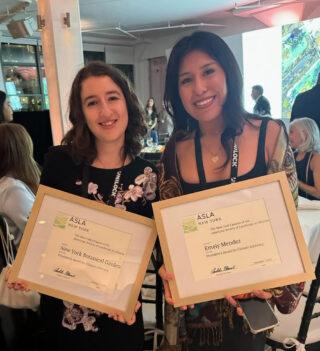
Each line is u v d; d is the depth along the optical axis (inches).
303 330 42.2
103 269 35.4
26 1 178.4
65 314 39.1
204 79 30.7
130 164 39.0
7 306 52.9
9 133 57.9
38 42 291.0
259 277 32.9
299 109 106.3
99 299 35.7
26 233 35.1
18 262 35.3
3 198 54.4
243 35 234.2
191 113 32.3
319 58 204.8
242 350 36.0
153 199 38.3
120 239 35.0
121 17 246.8
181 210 33.0
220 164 33.7
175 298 33.4
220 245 33.0
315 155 80.8
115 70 36.6
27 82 292.8
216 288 33.3
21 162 58.2
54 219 35.1
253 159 33.3
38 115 130.2
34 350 56.1
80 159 37.9
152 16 247.0
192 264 33.3
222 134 33.4
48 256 35.4
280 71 225.1
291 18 217.3
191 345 38.0
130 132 39.2
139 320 42.0
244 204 32.5
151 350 56.3
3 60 273.7
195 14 246.8
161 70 333.7
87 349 39.4
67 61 110.6
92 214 34.9
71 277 35.5
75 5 110.4
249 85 239.0
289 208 31.9
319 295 52.6
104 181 37.8
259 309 32.6
